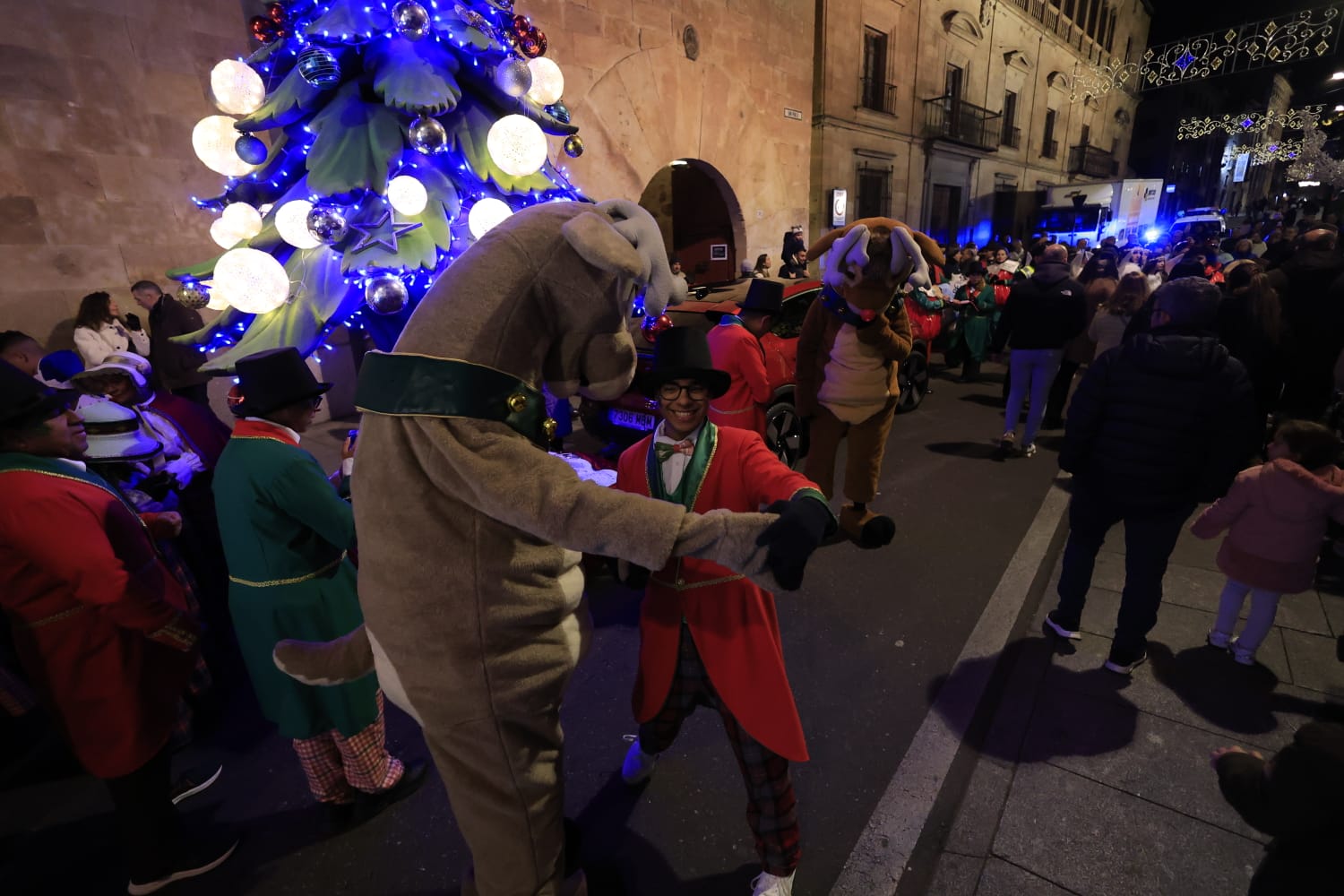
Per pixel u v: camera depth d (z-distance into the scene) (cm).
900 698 284
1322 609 331
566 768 253
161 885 210
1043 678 291
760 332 392
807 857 212
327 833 229
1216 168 4447
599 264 124
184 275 306
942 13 1620
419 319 129
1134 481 261
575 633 148
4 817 245
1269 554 275
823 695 286
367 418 133
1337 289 486
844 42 1322
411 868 215
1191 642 312
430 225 268
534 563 134
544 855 148
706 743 263
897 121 1550
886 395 386
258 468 192
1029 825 218
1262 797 129
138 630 188
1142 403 255
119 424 280
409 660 131
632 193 942
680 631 182
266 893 208
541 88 302
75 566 167
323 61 251
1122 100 2959
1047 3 2122
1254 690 278
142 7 525
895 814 225
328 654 162
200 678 280
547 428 137
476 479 120
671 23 951
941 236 1906
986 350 883
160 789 204
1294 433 267
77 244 513
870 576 383
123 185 530
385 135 268
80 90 505
